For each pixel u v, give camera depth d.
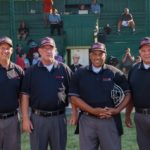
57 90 6.95
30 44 20.30
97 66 6.88
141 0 24.59
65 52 21.20
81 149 6.95
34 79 6.97
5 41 7.01
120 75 6.95
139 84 6.93
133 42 22.28
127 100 6.95
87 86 6.85
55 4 24.09
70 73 7.13
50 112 6.96
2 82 7.01
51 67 7.03
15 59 19.27
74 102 6.93
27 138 9.91
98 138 6.94
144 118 6.97
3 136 7.13
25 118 6.99
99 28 23.17
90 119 6.87
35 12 23.75
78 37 21.34
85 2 24.20
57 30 21.39
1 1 23.38
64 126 7.11
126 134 10.18
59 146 7.05
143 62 6.98
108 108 6.78
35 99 6.96
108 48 21.95
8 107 7.03
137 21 23.69
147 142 7.09
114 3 24.14
